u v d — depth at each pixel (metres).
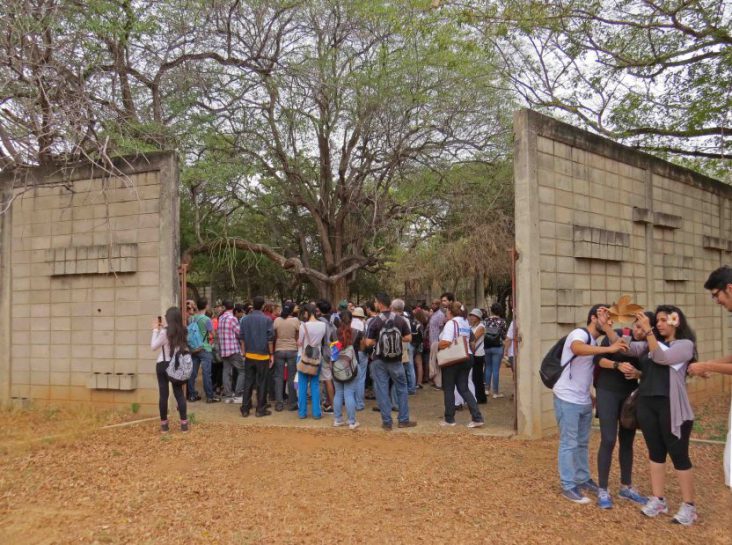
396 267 20.31
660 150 13.62
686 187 11.50
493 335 11.60
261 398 9.88
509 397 11.70
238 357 11.55
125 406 9.61
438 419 9.30
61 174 10.29
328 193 20.75
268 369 10.11
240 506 5.28
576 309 8.59
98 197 10.00
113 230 9.84
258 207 19.62
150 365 9.47
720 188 12.68
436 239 19.27
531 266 7.99
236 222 20.11
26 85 10.04
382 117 17.78
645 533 4.71
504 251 17.33
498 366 11.59
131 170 9.74
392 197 19.94
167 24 14.62
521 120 8.12
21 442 7.66
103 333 9.81
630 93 13.02
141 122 13.83
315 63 17.19
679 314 5.04
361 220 21.67
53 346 10.17
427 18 16.12
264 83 16.75
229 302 11.80
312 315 9.52
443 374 8.77
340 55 18.22
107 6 11.79
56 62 10.39
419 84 17.11
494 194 17.86
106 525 4.88
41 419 9.24
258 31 16.70
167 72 15.31
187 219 17.77
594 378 5.55
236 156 16.91
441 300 11.98
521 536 4.61
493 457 6.93
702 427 8.81
